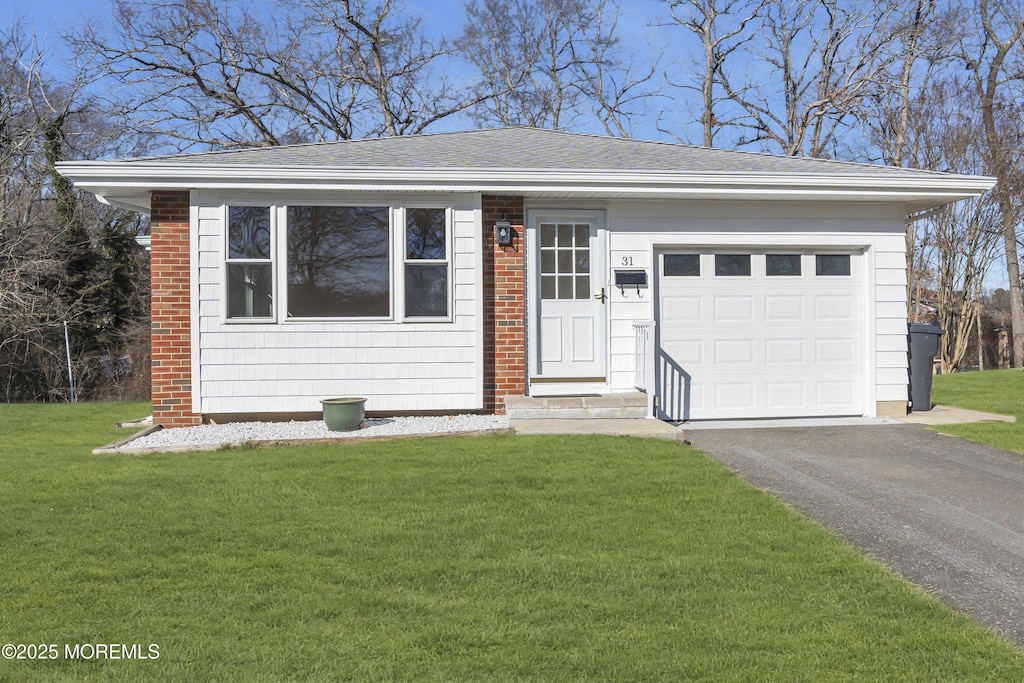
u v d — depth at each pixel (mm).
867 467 8000
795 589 4879
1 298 22266
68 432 10867
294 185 10148
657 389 11141
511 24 33344
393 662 3975
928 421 10922
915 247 28109
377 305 10625
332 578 5023
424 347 10695
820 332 11414
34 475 7633
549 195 10695
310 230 10492
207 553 5457
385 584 4949
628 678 3836
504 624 4391
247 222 10398
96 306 25906
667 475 7441
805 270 11398
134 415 12852
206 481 7344
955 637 4250
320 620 4441
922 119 27359
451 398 10734
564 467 7730
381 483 7211
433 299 10719
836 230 11297
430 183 10289
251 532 5883
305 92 30562
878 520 6258
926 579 5125
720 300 11281
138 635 4254
